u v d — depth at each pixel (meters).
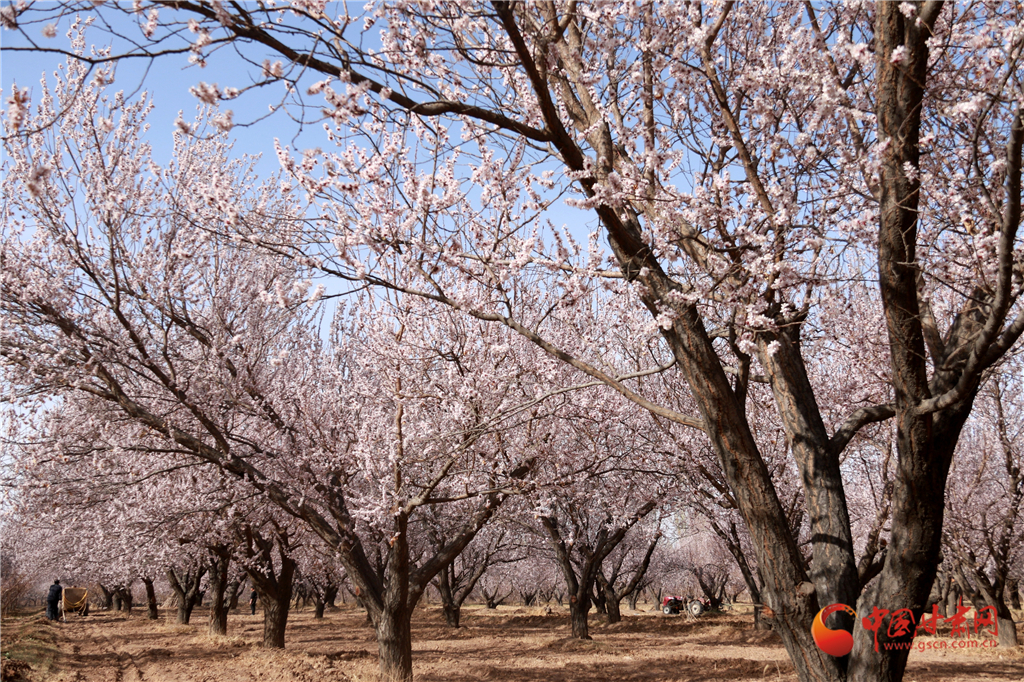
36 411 10.41
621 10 4.45
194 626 25.03
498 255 6.14
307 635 22.14
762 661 14.04
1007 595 28.08
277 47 4.03
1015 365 10.62
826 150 4.92
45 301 9.66
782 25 5.25
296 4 4.23
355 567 10.86
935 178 4.71
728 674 12.55
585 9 4.82
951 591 23.06
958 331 4.54
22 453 11.11
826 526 4.85
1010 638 15.61
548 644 18.02
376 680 10.41
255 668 12.75
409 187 6.16
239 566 19.72
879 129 4.18
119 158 10.46
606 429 13.36
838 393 11.09
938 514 4.19
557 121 4.54
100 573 26.41
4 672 10.66
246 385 11.77
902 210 4.05
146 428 10.42
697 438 13.41
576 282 5.29
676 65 4.70
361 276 4.86
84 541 18.70
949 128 4.88
